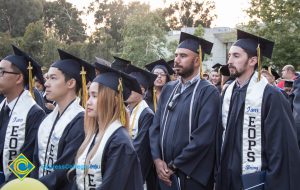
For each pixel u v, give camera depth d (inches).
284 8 620.7
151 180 205.0
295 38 591.5
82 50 1259.8
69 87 148.1
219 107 174.1
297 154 152.4
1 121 167.8
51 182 132.9
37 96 237.9
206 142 169.8
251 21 642.2
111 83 126.1
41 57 1040.2
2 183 159.6
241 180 154.9
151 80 226.7
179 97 182.7
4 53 1018.7
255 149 155.3
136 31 889.5
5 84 165.2
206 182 170.2
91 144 126.7
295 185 150.3
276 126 152.2
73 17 2112.5
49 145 143.3
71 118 142.8
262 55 165.5
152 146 186.4
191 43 184.2
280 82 334.6
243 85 163.2
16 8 1533.0
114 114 125.3
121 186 115.3
